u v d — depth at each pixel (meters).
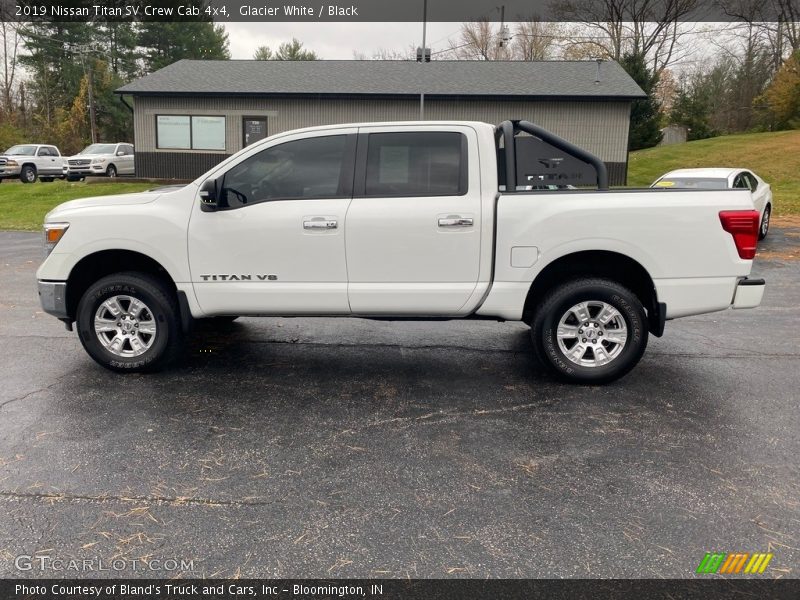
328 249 4.65
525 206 4.55
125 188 22.22
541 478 3.36
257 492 3.21
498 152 5.20
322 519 2.97
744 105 46.34
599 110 23.19
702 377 5.00
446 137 4.66
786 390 4.71
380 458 3.59
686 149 31.41
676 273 4.52
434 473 3.41
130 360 4.97
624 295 4.60
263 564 2.64
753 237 4.50
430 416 4.21
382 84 24.14
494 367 5.27
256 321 6.86
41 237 14.08
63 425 4.01
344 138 4.73
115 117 47.88
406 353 5.67
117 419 4.12
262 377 4.99
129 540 2.80
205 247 4.74
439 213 4.56
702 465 3.51
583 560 2.66
